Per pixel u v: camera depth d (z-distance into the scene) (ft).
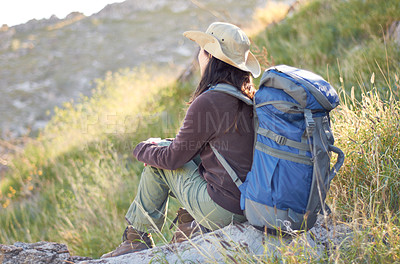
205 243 7.79
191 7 112.98
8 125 57.72
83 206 15.98
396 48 18.51
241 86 7.47
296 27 26.50
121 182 17.52
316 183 6.99
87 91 72.23
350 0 26.22
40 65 90.22
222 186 7.53
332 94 7.06
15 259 8.14
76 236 14.39
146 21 112.16
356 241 7.07
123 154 20.77
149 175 8.62
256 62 8.28
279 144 6.99
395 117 10.05
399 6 22.58
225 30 7.59
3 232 17.52
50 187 20.43
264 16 31.32
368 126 9.96
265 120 7.10
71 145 23.93
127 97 28.30
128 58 87.04
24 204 19.83
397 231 7.25
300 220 7.11
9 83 79.46
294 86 6.82
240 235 7.68
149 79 34.32
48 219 17.40
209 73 7.52
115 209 15.48
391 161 9.03
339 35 23.70
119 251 8.92
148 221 8.80
